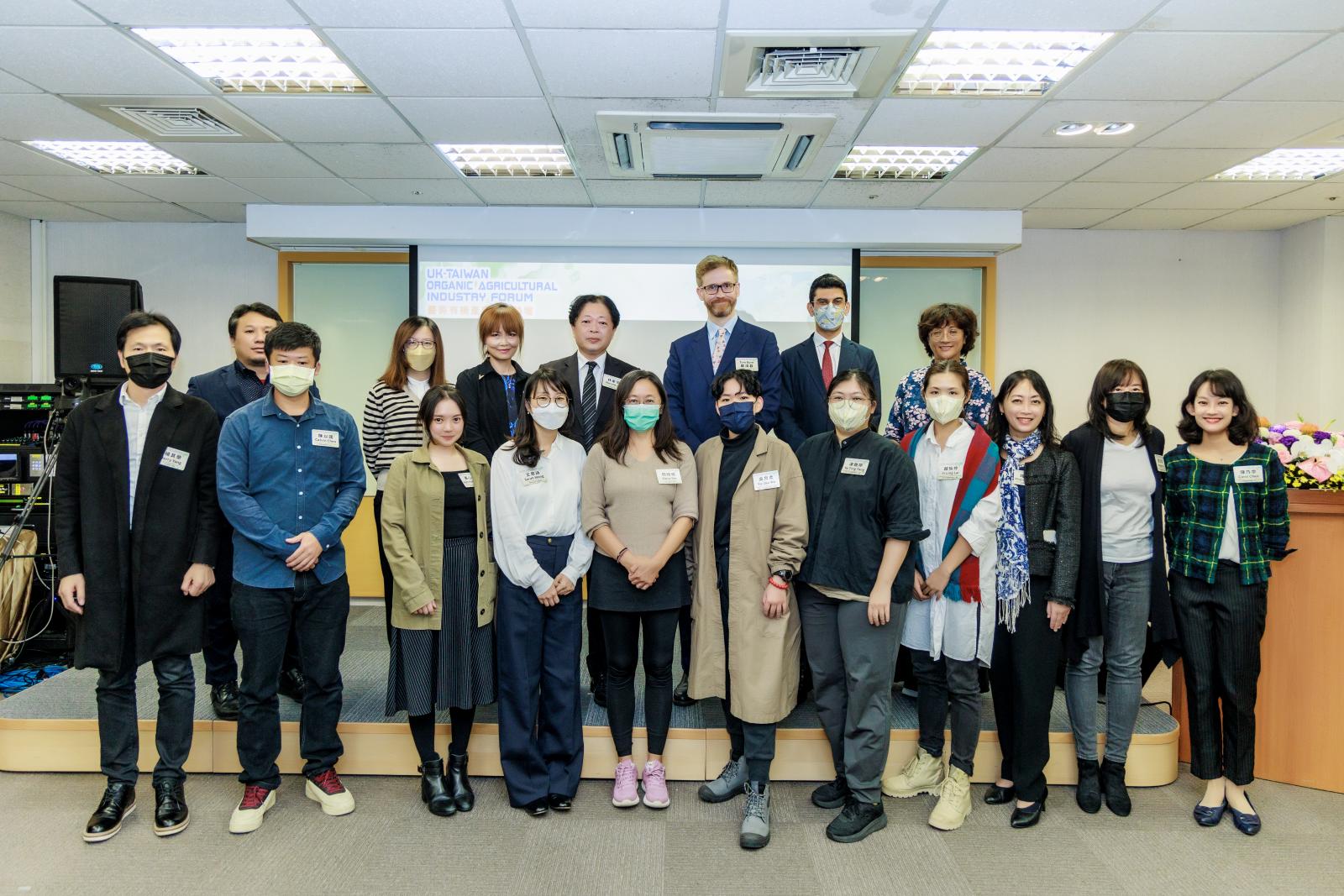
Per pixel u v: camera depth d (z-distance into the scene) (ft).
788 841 7.34
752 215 16.75
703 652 7.60
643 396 7.57
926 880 6.73
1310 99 10.82
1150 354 18.61
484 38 9.16
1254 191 15.24
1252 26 8.80
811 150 12.85
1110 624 7.92
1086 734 7.98
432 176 14.43
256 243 17.28
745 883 6.68
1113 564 7.80
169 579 7.29
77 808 7.93
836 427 7.69
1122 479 7.73
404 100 10.98
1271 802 8.25
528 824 7.62
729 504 7.61
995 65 10.15
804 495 7.51
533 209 16.67
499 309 9.00
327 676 7.72
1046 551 7.44
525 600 7.62
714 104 11.12
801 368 9.62
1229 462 7.69
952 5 8.43
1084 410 18.65
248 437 7.24
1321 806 8.15
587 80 10.33
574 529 7.75
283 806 7.93
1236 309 18.60
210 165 13.78
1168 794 8.41
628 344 17.19
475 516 7.80
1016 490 7.46
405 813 7.83
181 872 6.79
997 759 8.55
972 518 7.22
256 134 12.30
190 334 18.11
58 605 13.50
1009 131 12.14
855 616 7.23
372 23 8.81
